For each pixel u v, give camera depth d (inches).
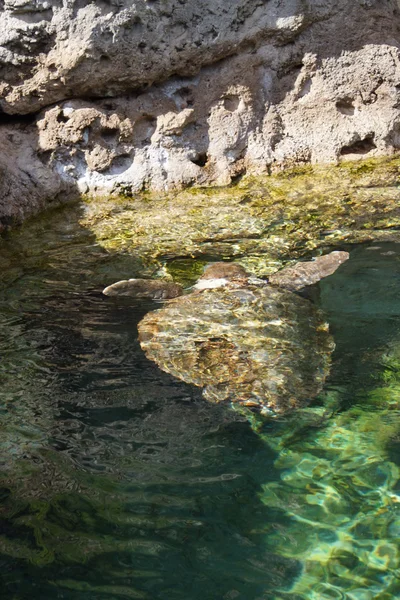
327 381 154.6
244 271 212.8
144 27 285.1
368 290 196.5
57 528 117.1
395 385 153.3
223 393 149.5
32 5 268.5
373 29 322.0
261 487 127.0
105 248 244.2
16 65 278.1
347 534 116.0
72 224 267.1
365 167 314.5
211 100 310.7
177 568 109.0
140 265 229.6
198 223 265.0
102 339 178.1
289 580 106.5
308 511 121.1
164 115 301.9
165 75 299.9
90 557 111.1
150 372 161.3
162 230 259.1
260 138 317.1
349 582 106.1
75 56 276.7
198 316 180.1
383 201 274.2
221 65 310.7
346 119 325.4
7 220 262.2
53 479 128.8
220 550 112.7
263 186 300.8
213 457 134.3
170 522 118.7
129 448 137.1
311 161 322.7
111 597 103.3
